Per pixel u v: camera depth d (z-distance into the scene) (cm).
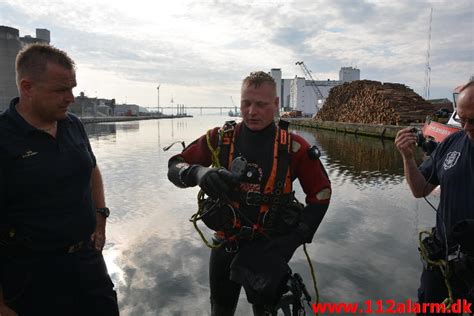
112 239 501
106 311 199
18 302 172
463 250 175
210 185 146
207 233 524
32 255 171
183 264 418
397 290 354
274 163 174
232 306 211
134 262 423
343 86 3728
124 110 13775
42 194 169
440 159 200
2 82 6600
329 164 1227
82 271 187
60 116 170
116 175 1023
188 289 359
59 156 174
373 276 382
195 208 664
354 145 1898
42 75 160
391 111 2438
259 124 172
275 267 151
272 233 171
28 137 166
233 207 164
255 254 159
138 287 363
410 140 205
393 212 623
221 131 187
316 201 171
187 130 4062
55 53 165
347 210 634
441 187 194
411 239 491
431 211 629
